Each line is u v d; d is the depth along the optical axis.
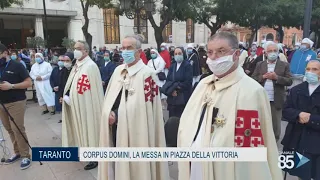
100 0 11.48
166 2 11.62
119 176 2.86
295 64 6.32
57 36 30.59
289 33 37.28
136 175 2.87
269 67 4.58
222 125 1.71
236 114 1.68
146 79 2.88
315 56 6.11
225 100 1.73
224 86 1.74
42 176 3.88
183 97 4.94
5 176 3.90
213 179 1.73
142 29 25.47
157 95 2.99
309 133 2.86
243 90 1.69
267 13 16.64
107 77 6.93
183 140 1.93
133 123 2.81
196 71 6.08
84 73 3.93
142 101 2.83
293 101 2.98
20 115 4.12
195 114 1.92
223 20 17.69
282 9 18.20
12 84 3.92
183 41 32.66
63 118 4.29
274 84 4.45
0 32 27.91
